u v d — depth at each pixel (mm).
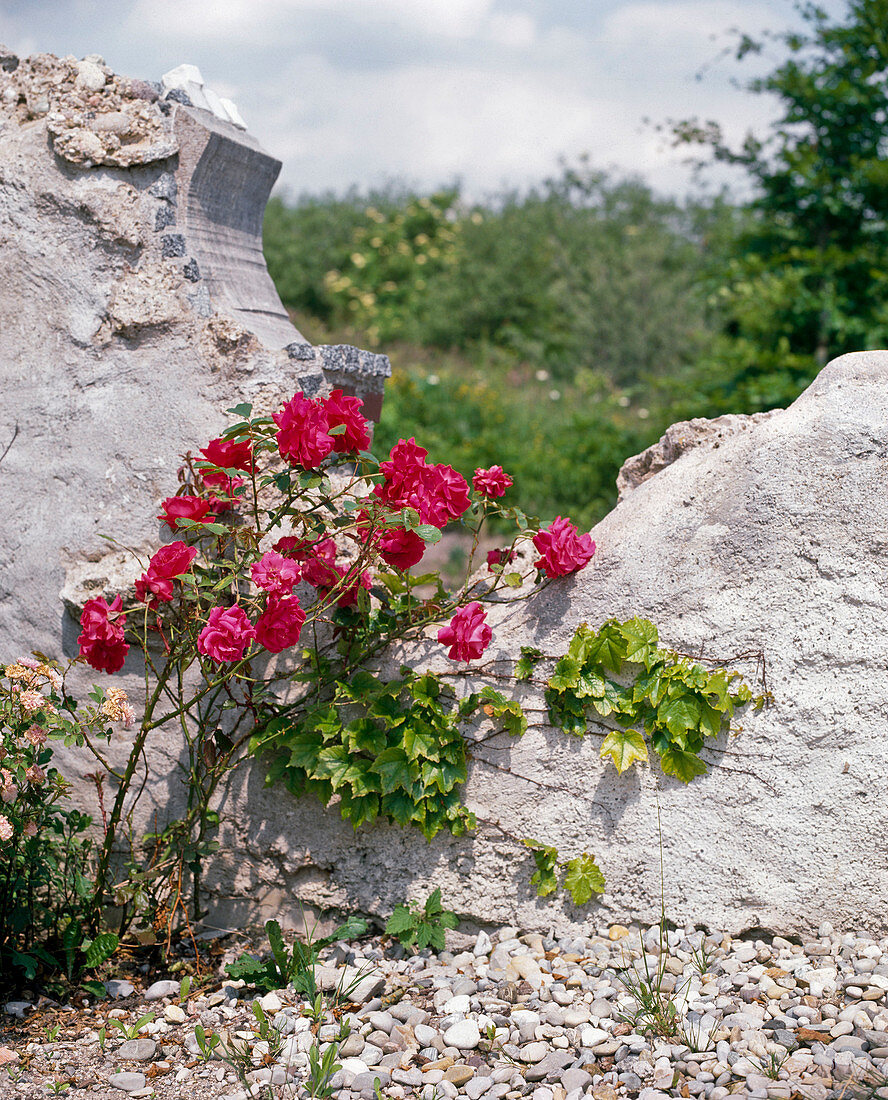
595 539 3020
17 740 2885
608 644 2916
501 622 3061
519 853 3033
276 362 3299
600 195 22812
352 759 3021
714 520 2875
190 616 2941
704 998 2631
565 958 2893
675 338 15617
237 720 3207
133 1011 2801
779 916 2855
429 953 3057
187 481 3199
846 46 7809
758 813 2861
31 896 2969
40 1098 2369
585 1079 2346
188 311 3281
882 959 2707
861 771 2799
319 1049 2543
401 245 19516
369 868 3125
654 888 2941
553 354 16484
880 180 7527
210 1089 2406
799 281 7809
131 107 3354
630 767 2949
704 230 21922
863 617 2787
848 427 2787
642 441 10766
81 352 3338
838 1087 2203
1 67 3535
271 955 3072
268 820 3184
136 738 3152
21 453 3398
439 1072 2422
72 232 3332
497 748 3031
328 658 3141
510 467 10961
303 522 3027
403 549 2938
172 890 3086
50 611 3346
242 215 3771
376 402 3920
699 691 2846
